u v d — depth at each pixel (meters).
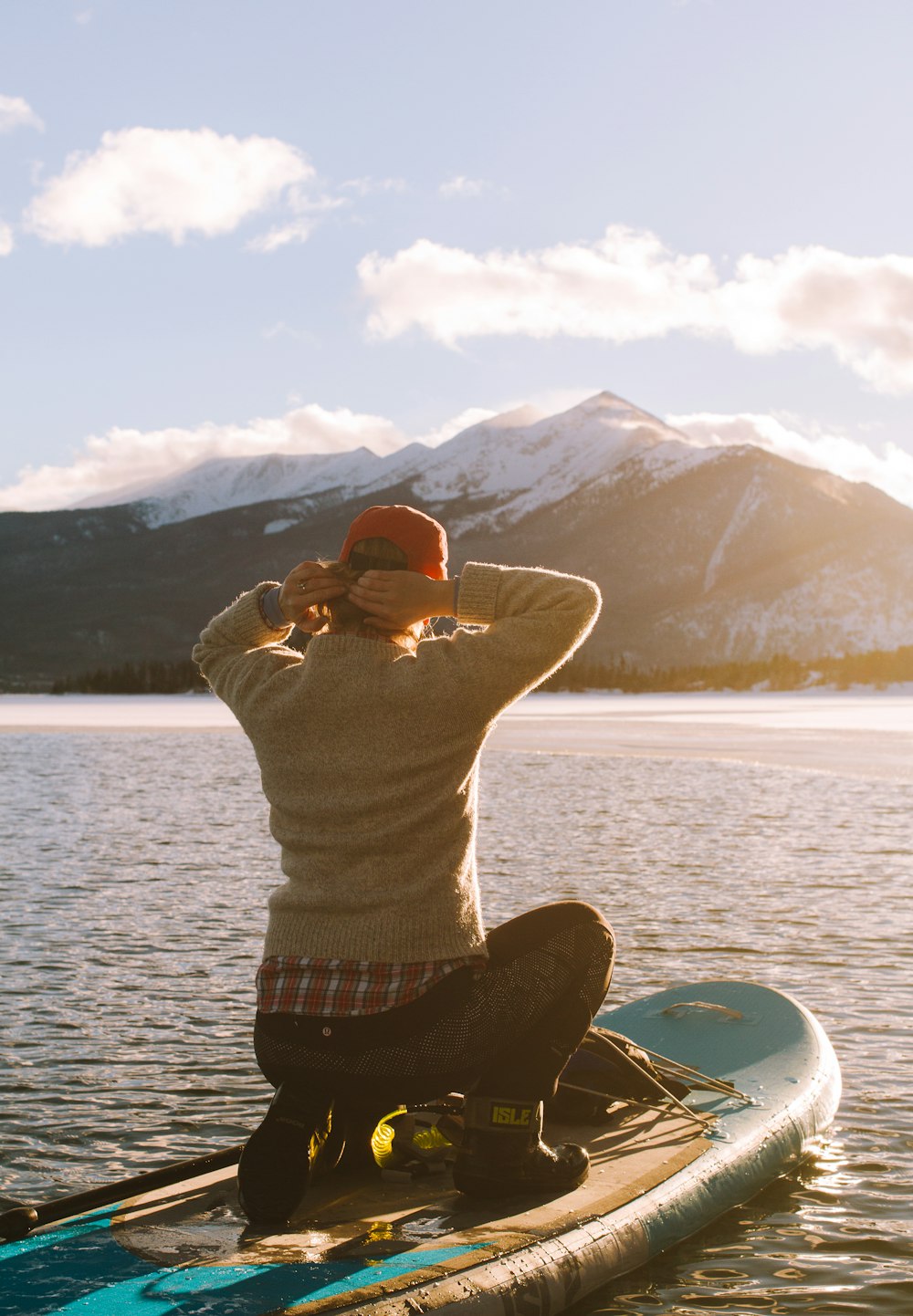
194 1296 2.88
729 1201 3.97
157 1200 3.48
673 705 74.44
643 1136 4.13
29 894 10.95
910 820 16.20
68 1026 6.85
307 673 3.26
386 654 3.27
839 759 28.00
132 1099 5.68
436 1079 3.22
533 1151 3.52
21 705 81.75
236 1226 3.29
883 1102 5.42
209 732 44.03
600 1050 4.27
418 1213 3.39
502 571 3.33
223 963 8.37
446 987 3.19
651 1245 3.56
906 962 8.16
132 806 18.69
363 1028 3.15
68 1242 3.18
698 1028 5.20
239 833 15.33
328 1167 3.57
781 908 10.07
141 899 10.73
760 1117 4.41
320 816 3.20
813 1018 5.27
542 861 12.89
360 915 3.17
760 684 113.88
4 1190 4.69
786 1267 3.78
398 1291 2.92
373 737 3.19
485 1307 2.98
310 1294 2.89
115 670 117.25
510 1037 3.32
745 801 18.89
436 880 3.20
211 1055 6.33
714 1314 3.47
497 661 3.19
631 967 8.12
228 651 3.52
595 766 26.94
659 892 10.94
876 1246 3.94
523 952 3.39
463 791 3.27
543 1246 3.25
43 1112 5.51
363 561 3.40
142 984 7.79
